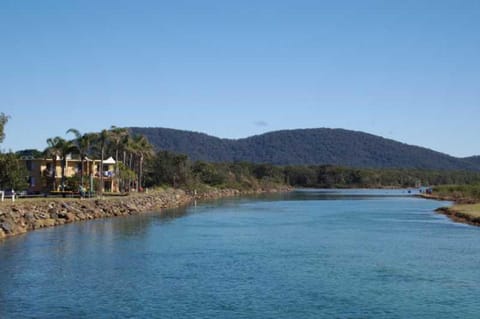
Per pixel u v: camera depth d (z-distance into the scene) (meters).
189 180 174.38
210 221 84.50
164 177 167.88
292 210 114.31
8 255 46.97
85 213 83.12
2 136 65.44
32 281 37.19
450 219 90.38
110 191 122.56
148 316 29.45
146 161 164.12
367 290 35.47
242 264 44.41
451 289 35.88
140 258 46.75
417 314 30.19
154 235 63.28
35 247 51.56
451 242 58.97
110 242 56.25
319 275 40.12
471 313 30.42
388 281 38.19
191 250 51.75
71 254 48.12
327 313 30.23
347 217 95.19
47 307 30.98
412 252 51.47
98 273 40.09
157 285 36.44
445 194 181.62
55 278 38.19
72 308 30.86
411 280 38.56
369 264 44.75
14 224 61.91
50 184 109.56
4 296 33.25
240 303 32.12
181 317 29.33
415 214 102.62
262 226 76.69
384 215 100.44
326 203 145.38
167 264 44.06
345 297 33.66
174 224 78.19
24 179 95.25
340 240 60.44
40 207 73.19
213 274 40.19
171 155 176.75
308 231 70.25
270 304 31.97
